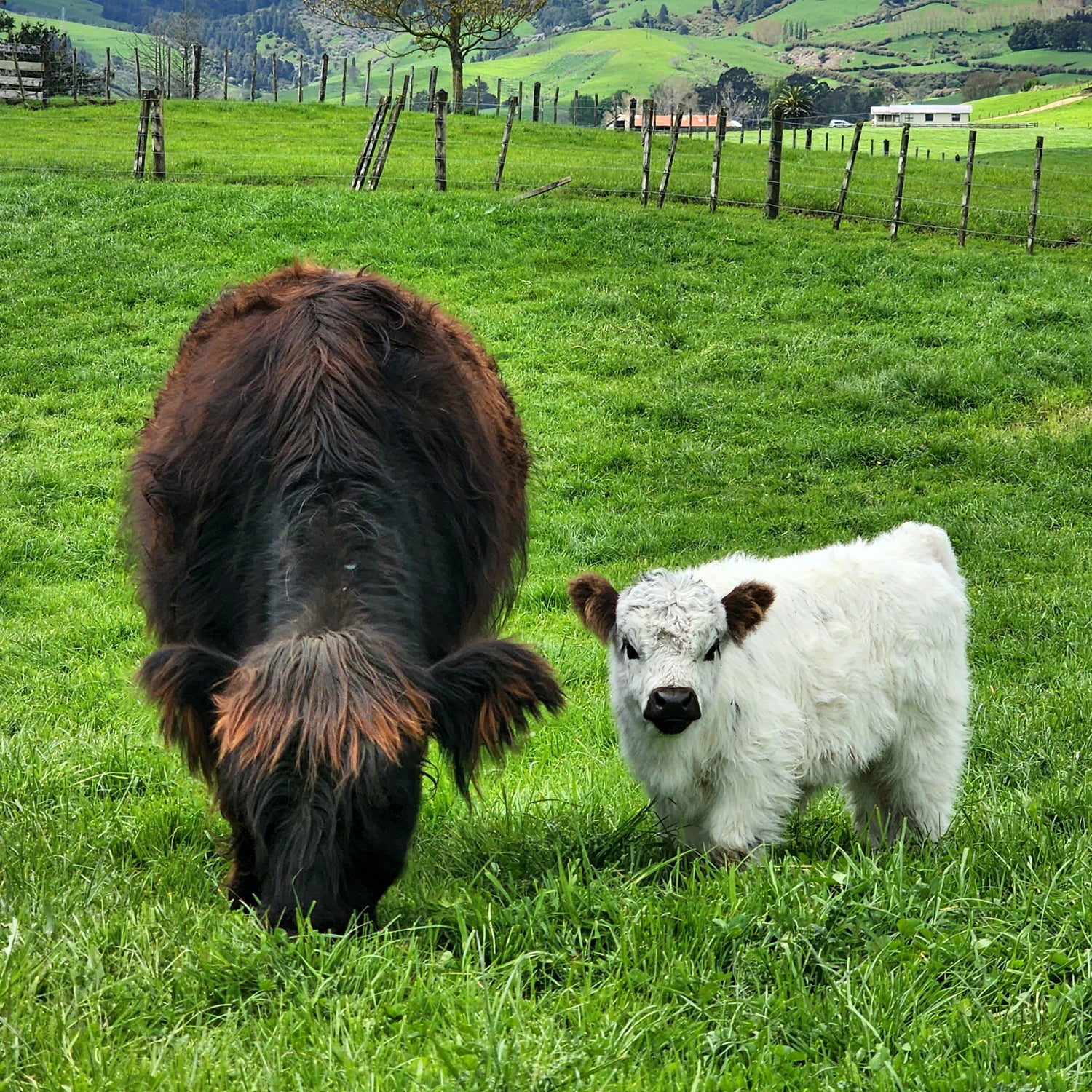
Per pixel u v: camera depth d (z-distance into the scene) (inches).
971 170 887.1
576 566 435.2
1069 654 343.0
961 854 182.4
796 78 7140.8
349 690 133.8
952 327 679.7
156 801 238.4
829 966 147.3
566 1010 136.2
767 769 191.6
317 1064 124.0
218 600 175.8
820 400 583.5
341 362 177.2
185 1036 131.1
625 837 193.2
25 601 408.2
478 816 217.5
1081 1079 127.6
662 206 924.0
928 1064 128.8
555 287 738.2
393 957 143.1
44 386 607.5
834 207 952.3
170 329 673.6
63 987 138.5
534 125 1460.4
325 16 1796.3
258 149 1168.8
